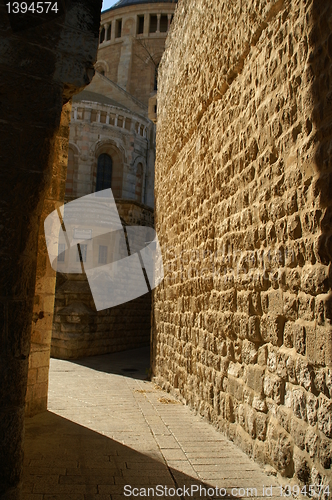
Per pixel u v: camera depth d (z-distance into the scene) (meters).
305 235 3.19
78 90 2.96
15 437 2.40
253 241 4.23
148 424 5.42
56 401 6.66
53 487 3.29
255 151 4.29
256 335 4.07
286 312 3.47
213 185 5.75
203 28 6.46
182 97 7.93
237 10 4.86
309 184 3.16
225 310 4.97
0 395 2.39
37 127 2.68
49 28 2.83
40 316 5.95
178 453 4.23
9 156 2.59
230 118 5.16
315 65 3.13
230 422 4.71
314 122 3.11
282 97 3.68
